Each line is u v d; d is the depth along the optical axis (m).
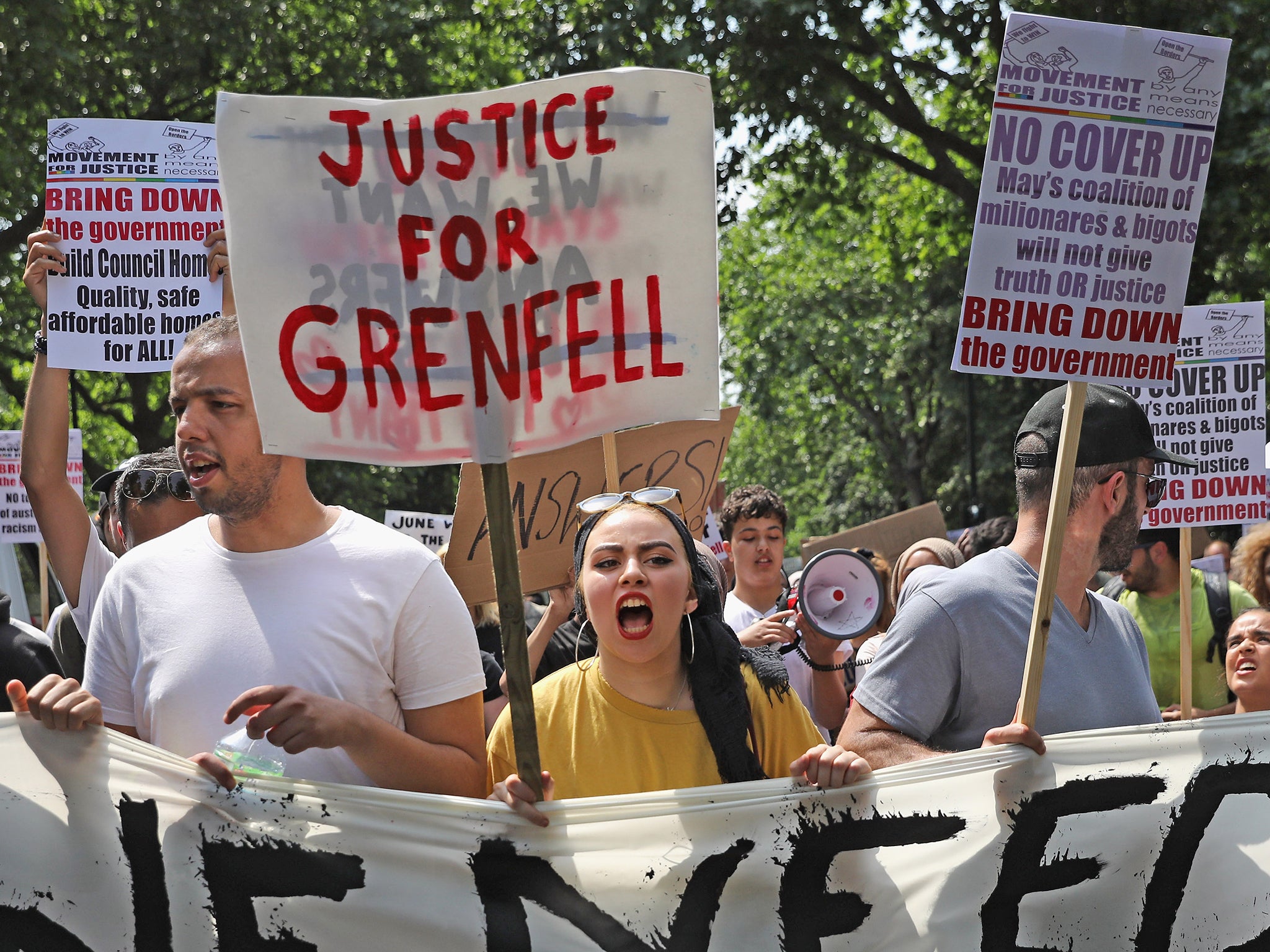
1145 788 2.23
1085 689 2.31
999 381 22.41
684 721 2.35
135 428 17.36
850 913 2.16
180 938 2.03
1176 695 4.55
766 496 4.54
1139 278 2.28
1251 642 3.18
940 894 2.17
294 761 2.14
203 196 3.17
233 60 14.24
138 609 2.19
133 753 2.05
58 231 3.12
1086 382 2.26
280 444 2.03
